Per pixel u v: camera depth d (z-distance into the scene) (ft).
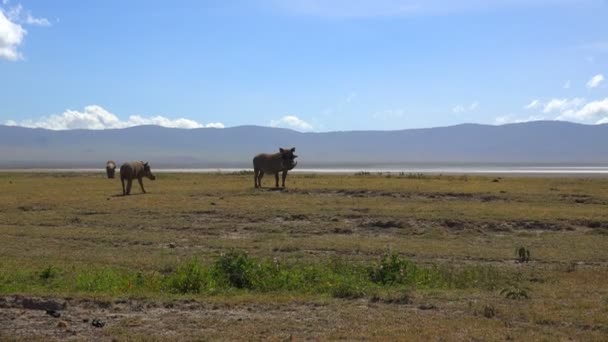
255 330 35.83
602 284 52.03
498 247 72.59
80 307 41.83
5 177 202.59
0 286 48.26
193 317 39.04
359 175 189.88
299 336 34.65
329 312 40.24
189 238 78.28
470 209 95.09
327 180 152.66
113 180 172.24
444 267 59.57
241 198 110.73
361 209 95.25
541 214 90.22
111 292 45.91
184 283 47.70
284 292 46.80
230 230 84.43
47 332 35.91
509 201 106.22
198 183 150.92
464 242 76.23
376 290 46.93
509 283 51.98
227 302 42.55
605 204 103.76
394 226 85.87
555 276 56.18
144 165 126.52
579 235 80.89
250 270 50.21
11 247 71.87
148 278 50.70
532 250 70.74
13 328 36.68
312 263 58.54
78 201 108.58
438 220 86.69
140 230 84.23
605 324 37.11
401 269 53.47
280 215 92.12
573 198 108.06
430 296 45.16
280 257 66.59
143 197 114.11
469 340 33.94
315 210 95.04
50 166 580.71
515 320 38.32
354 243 74.28
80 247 72.49
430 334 34.91
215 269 50.75
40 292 45.68
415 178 163.63
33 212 98.22
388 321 37.81
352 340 33.86
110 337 34.83
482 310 40.55
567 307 41.50
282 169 129.29
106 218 91.86
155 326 36.91
